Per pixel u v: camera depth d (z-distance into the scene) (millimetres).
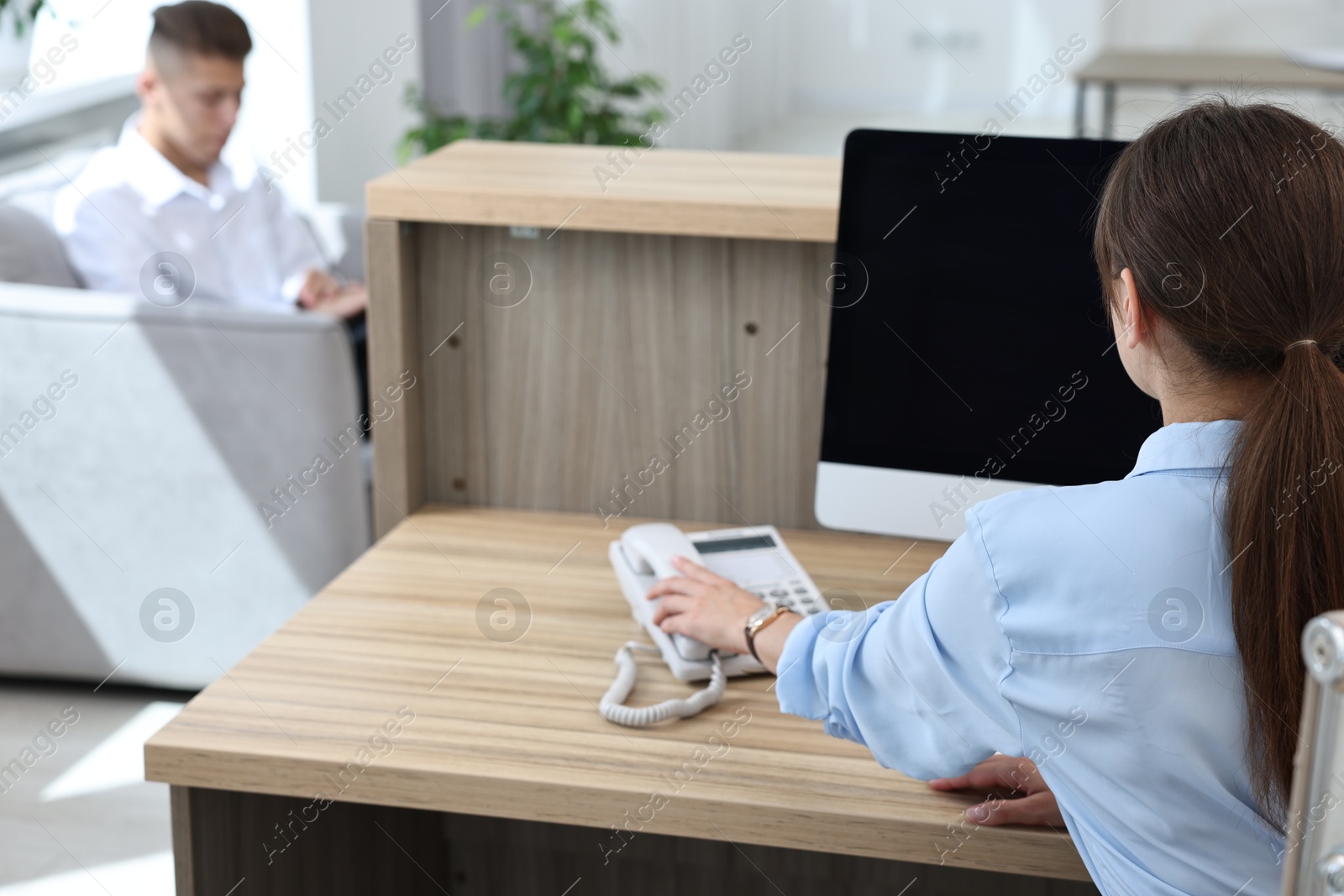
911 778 906
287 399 2234
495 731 1000
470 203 1340
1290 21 5348
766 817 909
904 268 1201
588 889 1593
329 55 4184
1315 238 691
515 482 1492
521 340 1438
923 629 806
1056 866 886
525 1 4656
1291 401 694
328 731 990
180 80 2756
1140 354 777
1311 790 477
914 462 1237
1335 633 458
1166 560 720
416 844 1518
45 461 2293
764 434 1427
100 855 1934
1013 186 1155
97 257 2754
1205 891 752
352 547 2320
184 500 2303
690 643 1086
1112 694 732
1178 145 730
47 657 2396
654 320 1408
